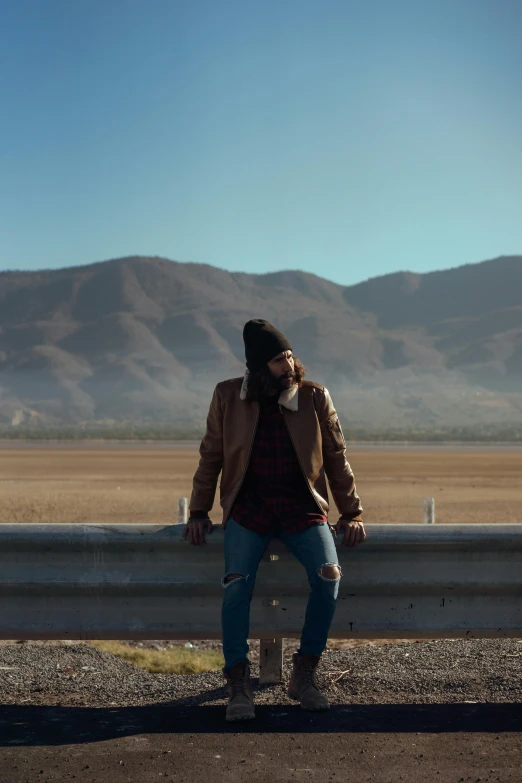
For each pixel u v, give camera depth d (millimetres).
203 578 5191
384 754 4160
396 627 5199
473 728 4562
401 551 5211
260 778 3850
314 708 4863
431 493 33188
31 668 5910
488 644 6328
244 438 4988
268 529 4977
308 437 5012
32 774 3900
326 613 4902
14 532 5082
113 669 6102
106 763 4039
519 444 146000
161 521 20781
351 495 5219
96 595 5176
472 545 5188
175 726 4617
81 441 151125
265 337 4961
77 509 24078
